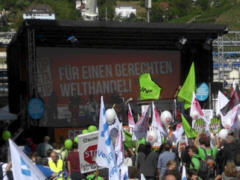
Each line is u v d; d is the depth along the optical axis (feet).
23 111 115.44
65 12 493.36
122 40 113.60
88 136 56.95
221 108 83.05
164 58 116.57
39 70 110.93
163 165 66.08
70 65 112.47
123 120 112.88
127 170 49.88
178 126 80.23
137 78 115.85
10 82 127.03
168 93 116.67
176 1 574.97
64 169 64.90
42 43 110.73
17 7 518.78
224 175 58.80
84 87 113.29
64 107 112.16
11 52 125.70
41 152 75.97
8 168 55.62
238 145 68.23
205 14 496.64
